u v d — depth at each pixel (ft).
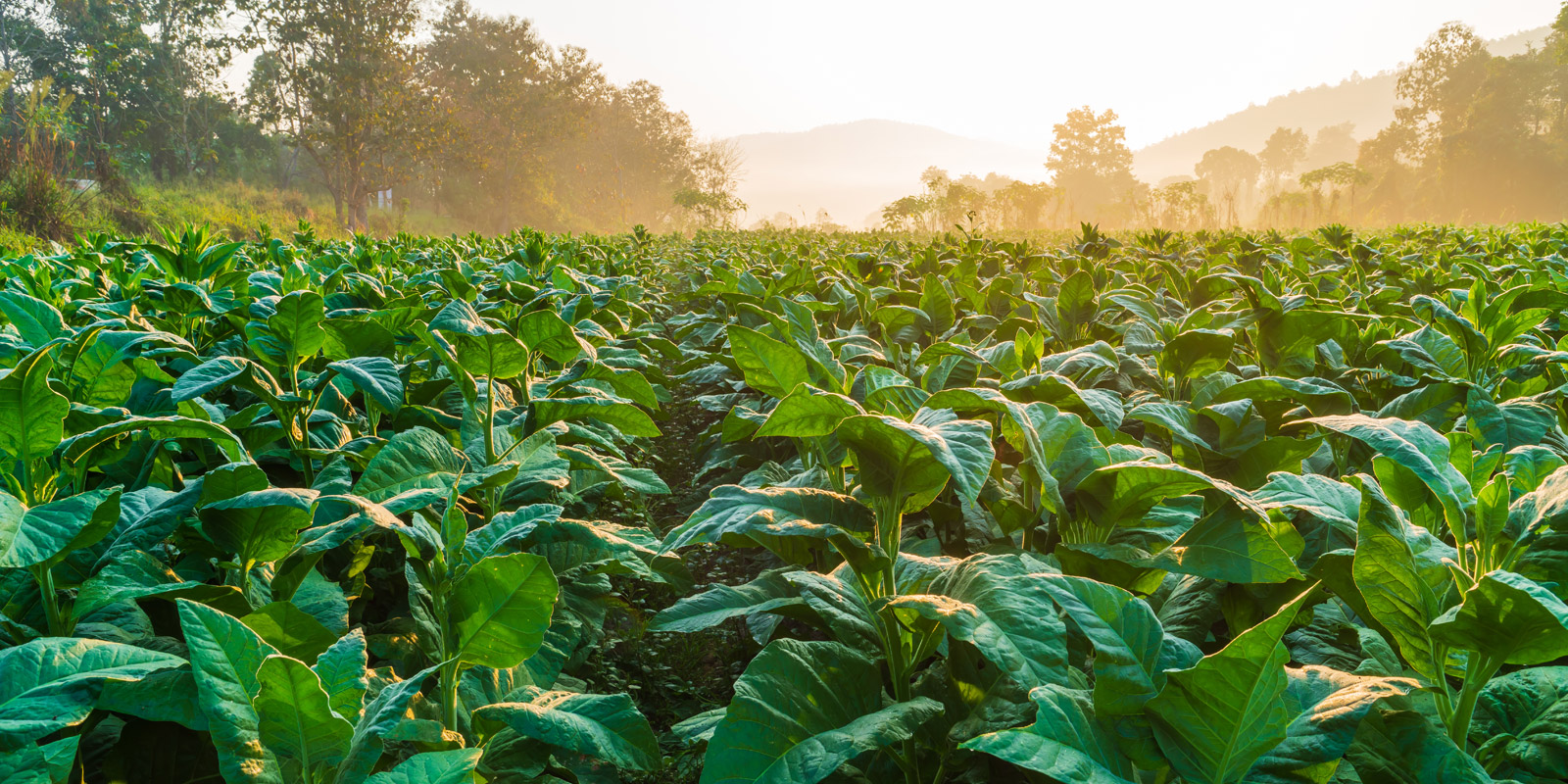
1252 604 7.61
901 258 41.39
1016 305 20.21
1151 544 7.23
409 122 161.48
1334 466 10.57
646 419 10.96
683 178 326.44
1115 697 4.93
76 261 20.08
